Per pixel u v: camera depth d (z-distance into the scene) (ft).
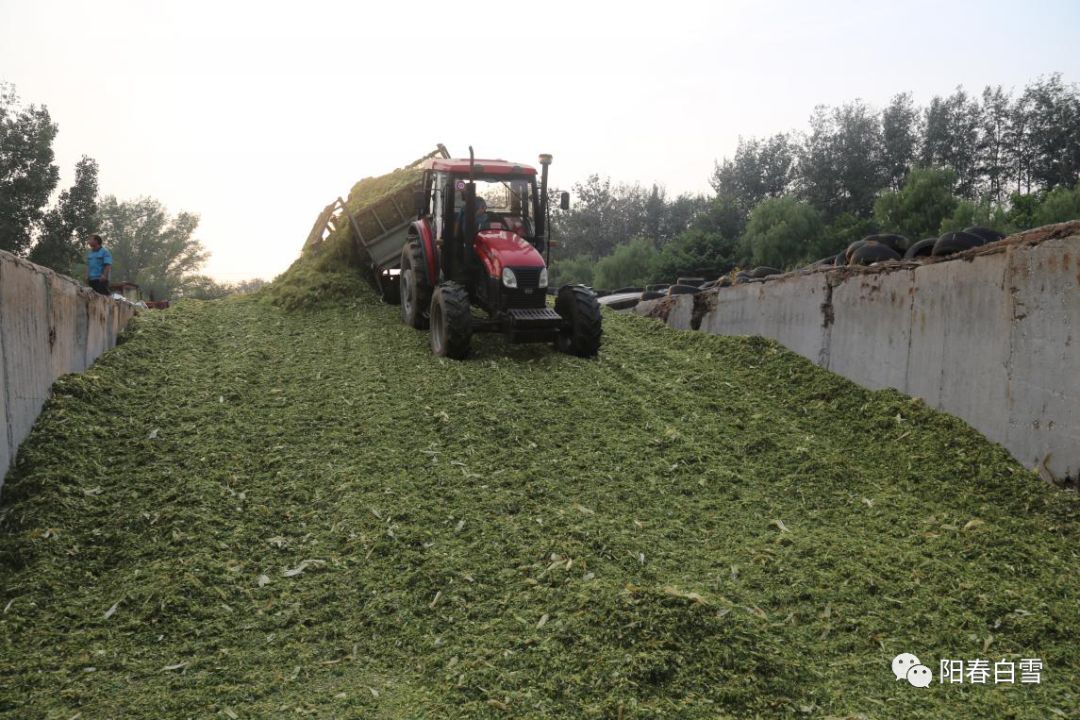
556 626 14.35
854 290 29.27
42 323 21.56
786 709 12.31
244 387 26.78
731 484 21.65
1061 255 20.52
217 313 37.55
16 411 19.40
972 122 196.75
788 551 17.85
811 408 27.86
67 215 117.39
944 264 24.86
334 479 20.52
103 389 24.30
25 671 13.15
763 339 34.04
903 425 24.91
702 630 13.83
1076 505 19.72
